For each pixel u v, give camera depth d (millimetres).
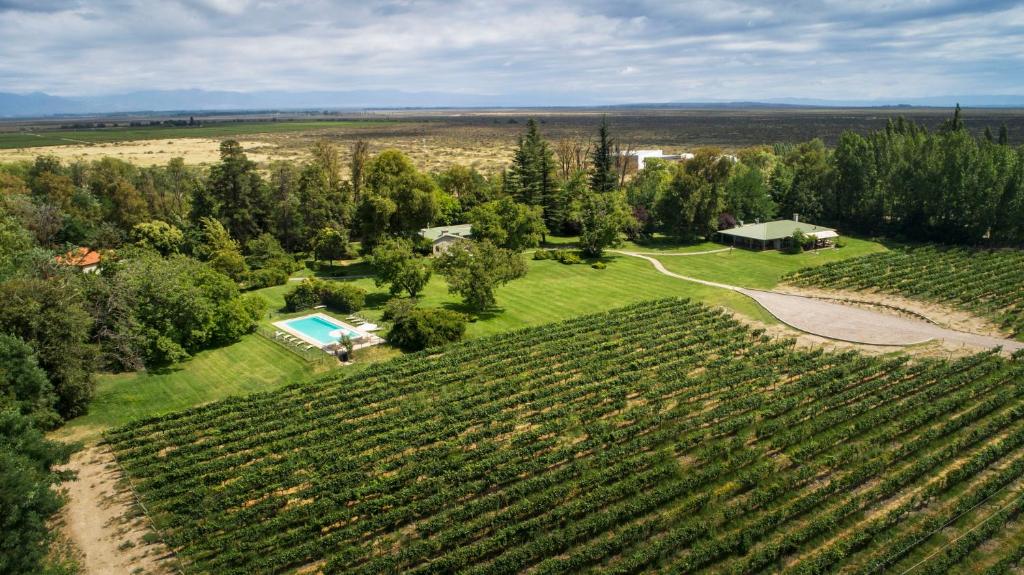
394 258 78062
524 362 61062
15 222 76938
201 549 36188
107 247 96562
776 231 110750
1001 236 103562
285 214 110062
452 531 36156
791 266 98250
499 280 77250
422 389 55719
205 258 98438
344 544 36406
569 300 83000
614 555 35344
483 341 66438
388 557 34219
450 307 80250
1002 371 55438
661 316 73812
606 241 104500
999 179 101438
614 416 50094
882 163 120938
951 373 55344
